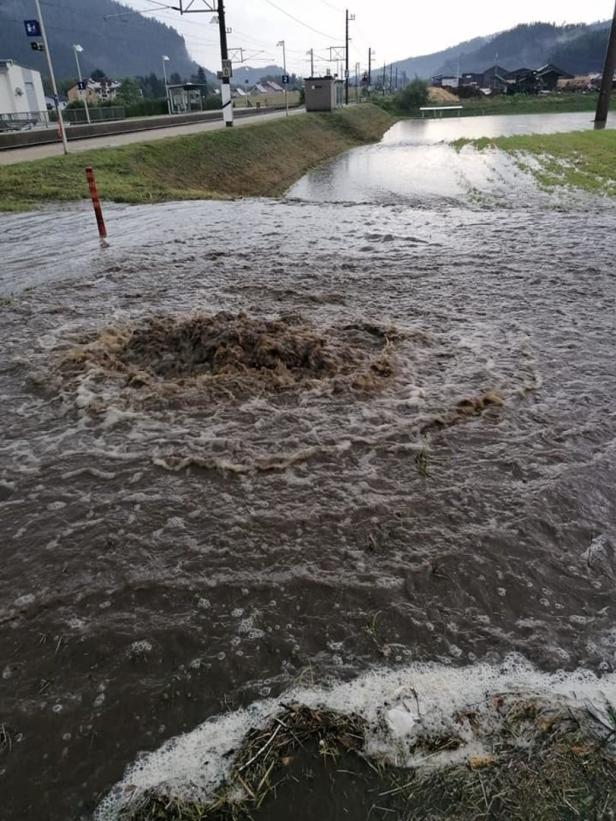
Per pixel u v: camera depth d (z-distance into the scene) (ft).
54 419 15.06
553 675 8.40
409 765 7.30
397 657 8.68
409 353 18.60
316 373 17.25
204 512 11.69
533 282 26.37
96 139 93.09
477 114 261.85
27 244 34.81
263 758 7.38
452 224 40.14
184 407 15.42
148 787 7.09
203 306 23.26
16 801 6.96
